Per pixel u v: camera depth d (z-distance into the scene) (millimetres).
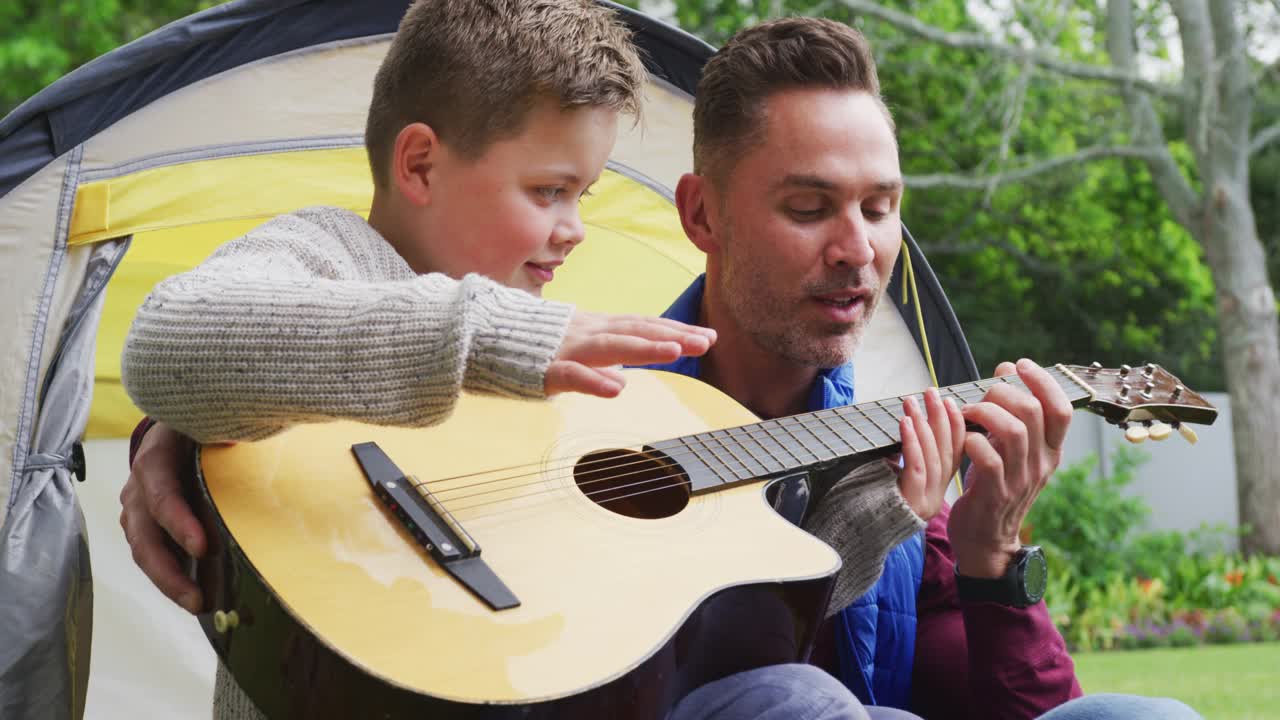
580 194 1741
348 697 1120
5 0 10734
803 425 1664
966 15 12062
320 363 1186
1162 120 12844
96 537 2914
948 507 2064
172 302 1242
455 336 1166
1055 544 8320
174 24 2285
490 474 1444
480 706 1080
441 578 1239
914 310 2842
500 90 1618
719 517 1438
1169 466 10438
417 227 1688
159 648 2920
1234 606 7898
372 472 1382
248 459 1367
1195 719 1390
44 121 2213
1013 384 1761
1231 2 10992
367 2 2453
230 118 2381
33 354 2156
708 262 1887
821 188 1701
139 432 1658
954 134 12594
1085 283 14016
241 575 1227
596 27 1718
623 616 1214
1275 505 10352
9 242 2188
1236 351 10750
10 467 2072
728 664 1306
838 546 1602
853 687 1780
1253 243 10977
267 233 1467
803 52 1729
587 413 1635
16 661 1900
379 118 1725
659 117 2824
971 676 1725
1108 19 11359
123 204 2270
